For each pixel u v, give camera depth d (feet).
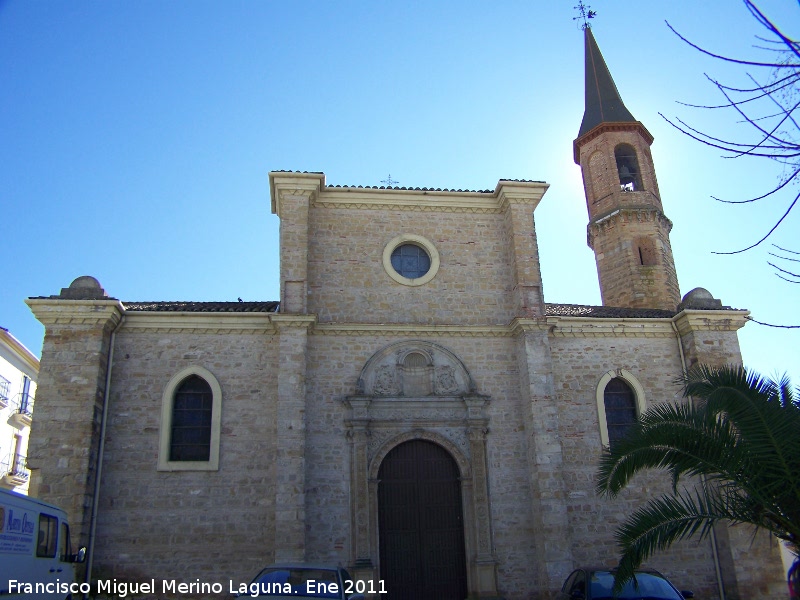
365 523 60.03
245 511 59.11
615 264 96.63
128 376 61.87
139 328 63.36
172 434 61.26
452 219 73.61
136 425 60.49
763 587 60.54
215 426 61.16
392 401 64.49
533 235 71.36
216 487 59.52
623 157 104.37
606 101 108.17
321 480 61.26
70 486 55.67
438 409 65.21
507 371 67.46
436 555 61.93
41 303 60.23
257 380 63.26
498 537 61.98
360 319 67.97
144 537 57.41
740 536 61.72
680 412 36.63
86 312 60.59
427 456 64.64
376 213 72.33
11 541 39.17
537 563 61.31
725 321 69.56
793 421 32.19
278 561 55.67
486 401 65.67
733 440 34.01
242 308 69.05
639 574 46.32
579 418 66.74
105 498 58.03
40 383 58.34
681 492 65.46
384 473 63.52
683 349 70.44
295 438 59.36
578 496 64.13
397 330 66.90
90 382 58.90
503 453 64.59
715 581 62.90
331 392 64.18
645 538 36.01
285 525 56.75
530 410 63.82
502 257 72.64
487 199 74.38
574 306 80.07
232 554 57.82
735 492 35.29
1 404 106.22
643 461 36.73
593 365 68.90
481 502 62.39
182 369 62.69
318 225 70.85
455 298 70.18
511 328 67.92
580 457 65.46
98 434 58.90
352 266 69.82
